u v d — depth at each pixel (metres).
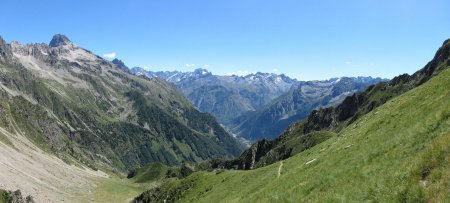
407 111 55.22
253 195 61.84
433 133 34.75
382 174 32.75
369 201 29.91
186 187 121.81
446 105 39.19
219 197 90.19
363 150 46.25
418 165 29.00
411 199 26.56
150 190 143.00
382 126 56.97
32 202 148.00
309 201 38.25
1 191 136.25
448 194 24.31
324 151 71.31
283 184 54.00
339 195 34.03
